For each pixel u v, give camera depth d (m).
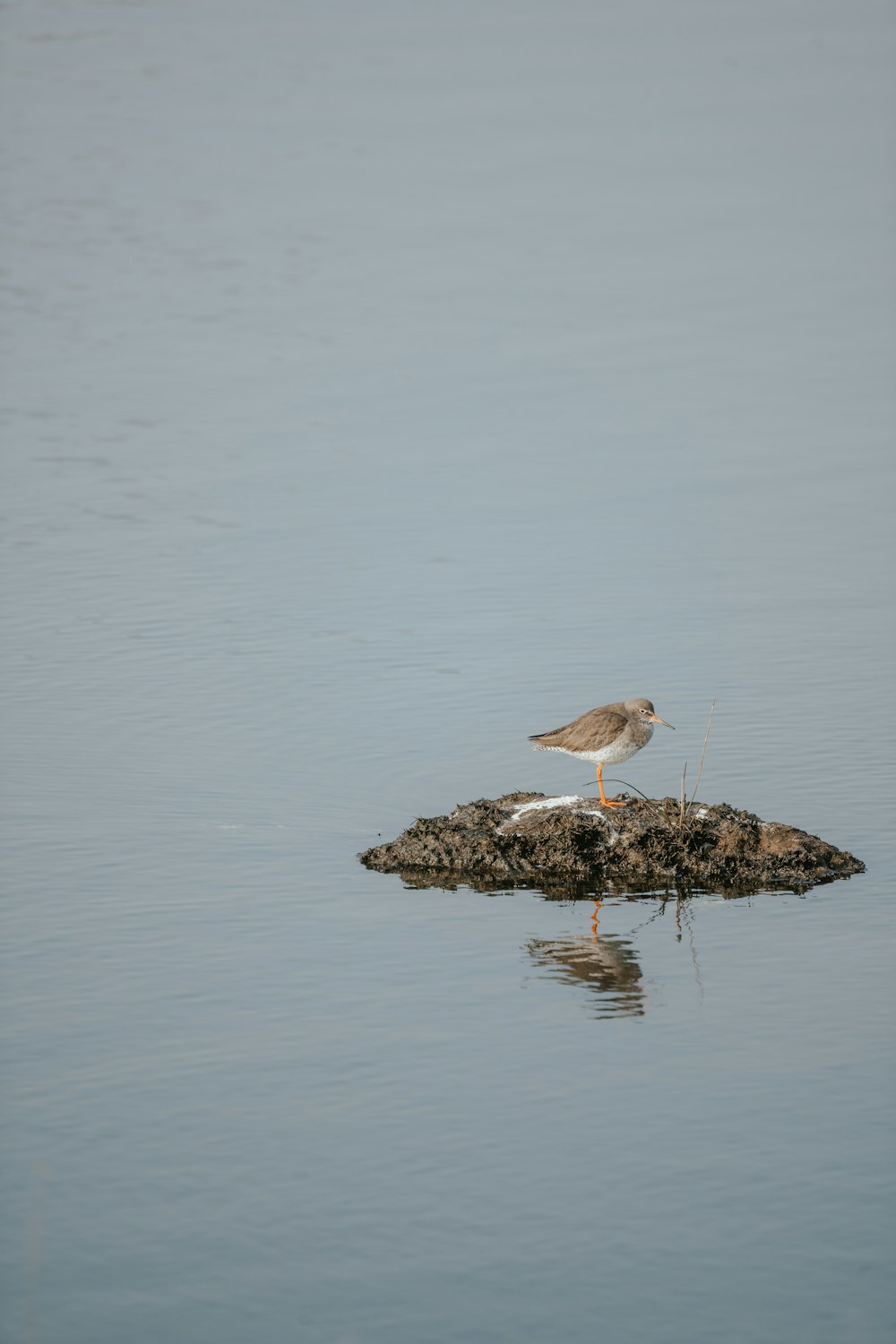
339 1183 15.73
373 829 24.23
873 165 86.12
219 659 31.56
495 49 113.81
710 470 45.03
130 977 19.62
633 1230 15.05
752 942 20.64
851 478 44.00
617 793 25.19
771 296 64.75
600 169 85.69
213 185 82.94
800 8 125.62
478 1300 14.29
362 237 74.31
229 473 45.19
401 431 49.34
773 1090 17.16
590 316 62.25
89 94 100.62
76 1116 16.77
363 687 30.05
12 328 61.19
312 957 20.20
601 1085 17.30
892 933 20.80
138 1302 14.30
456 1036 18.33
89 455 46.84
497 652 31.84
